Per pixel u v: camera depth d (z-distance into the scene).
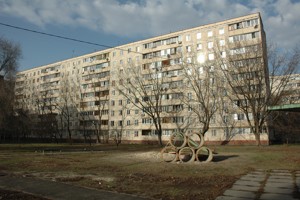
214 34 58.03
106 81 73.75
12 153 26.56
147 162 17.73
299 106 15.51
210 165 15.90
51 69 89.00
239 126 52.34
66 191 9.05
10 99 50.38
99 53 76.31
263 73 40.50
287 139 53.59
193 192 8.75
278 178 11.38
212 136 54.56
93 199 8.03
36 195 8.59
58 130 77.94
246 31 54.66
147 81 64.12
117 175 12.29
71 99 79.38
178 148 18.03
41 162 17.91
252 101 40.72
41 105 85.19
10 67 49.16
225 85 47.88
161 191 8.93
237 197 8.09
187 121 57.66
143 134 65.25
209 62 51.97
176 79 60.06
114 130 70.12
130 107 67.88
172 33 63.25
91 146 47.34
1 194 8.63
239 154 23.70
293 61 40.50
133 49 68.88
